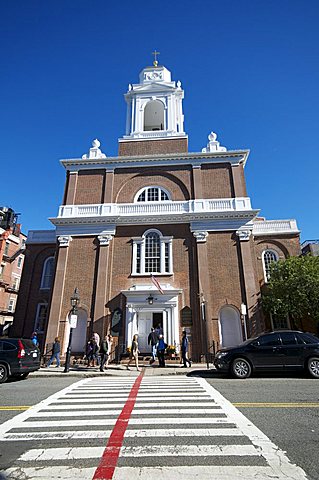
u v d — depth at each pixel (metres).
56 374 13.64
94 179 23.47
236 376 11.21
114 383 10.82
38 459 4.06
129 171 23.53
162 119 29.20
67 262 20.89
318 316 17.53
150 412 6.42
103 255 20.61
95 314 19.14
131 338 18.44
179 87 28.14
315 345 11.23
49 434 5.10
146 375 13.06
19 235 38.69
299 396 7.81
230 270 19.80
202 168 23.02
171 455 4.16
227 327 19.17
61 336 19.03
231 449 4.36
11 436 5.01
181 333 18.44
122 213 22.02
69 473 3.64
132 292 19.22
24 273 24.27
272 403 7.06
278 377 11.30
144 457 4.10
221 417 5.95
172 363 17.17
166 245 20.91
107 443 4.64
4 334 32.19
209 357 17.62
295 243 22.78
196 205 21.66
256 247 23.02
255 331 18.16
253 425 5.44
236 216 20.77
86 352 18.08
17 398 8.20
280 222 23.61
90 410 6.69
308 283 17.70
